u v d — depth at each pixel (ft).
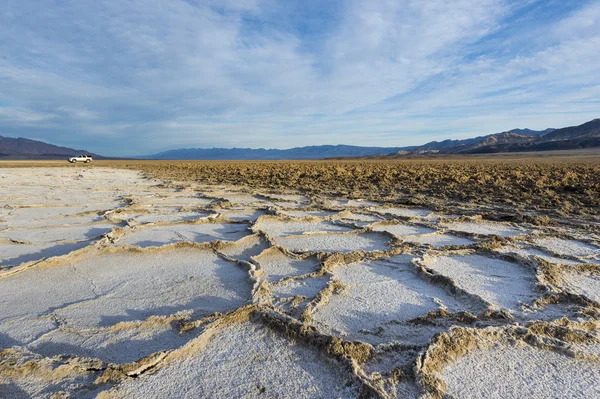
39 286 14.21
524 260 16.92
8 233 23.07
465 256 18.54
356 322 11.39
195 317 11.44
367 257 17.93
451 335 9.88
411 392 7.96
